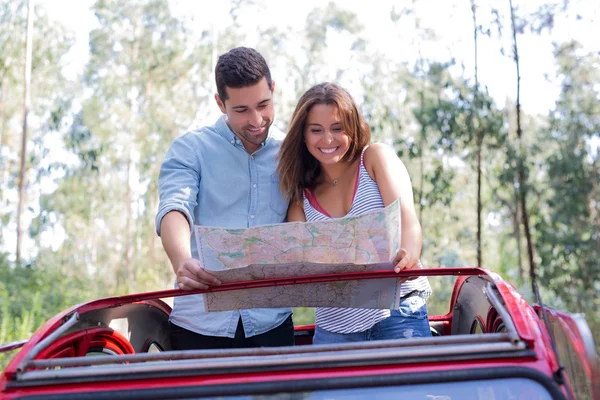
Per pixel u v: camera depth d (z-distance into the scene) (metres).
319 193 3.04
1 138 31.91
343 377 1.77
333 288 2.68
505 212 15.12
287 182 3.03
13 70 29.70
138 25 30.56
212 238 2.38
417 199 14.83
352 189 2.94
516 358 1.82
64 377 1.80
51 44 29.86
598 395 1.99
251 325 3.10
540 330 1.93
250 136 3.12
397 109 19.22
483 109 13.70
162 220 2.95
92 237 34.38
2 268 14.60
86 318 2.54
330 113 2.80
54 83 30.28
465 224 19.00
